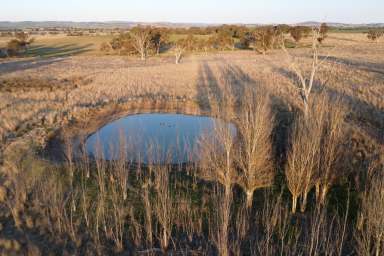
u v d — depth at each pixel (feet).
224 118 76.69
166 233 60.49
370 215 50.31
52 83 199.93
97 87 179.93
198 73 218.79
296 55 311.47
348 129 99.40
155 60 326.65
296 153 63.72
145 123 123.54
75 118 126.52
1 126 114.42
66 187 77.41
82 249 59.21
